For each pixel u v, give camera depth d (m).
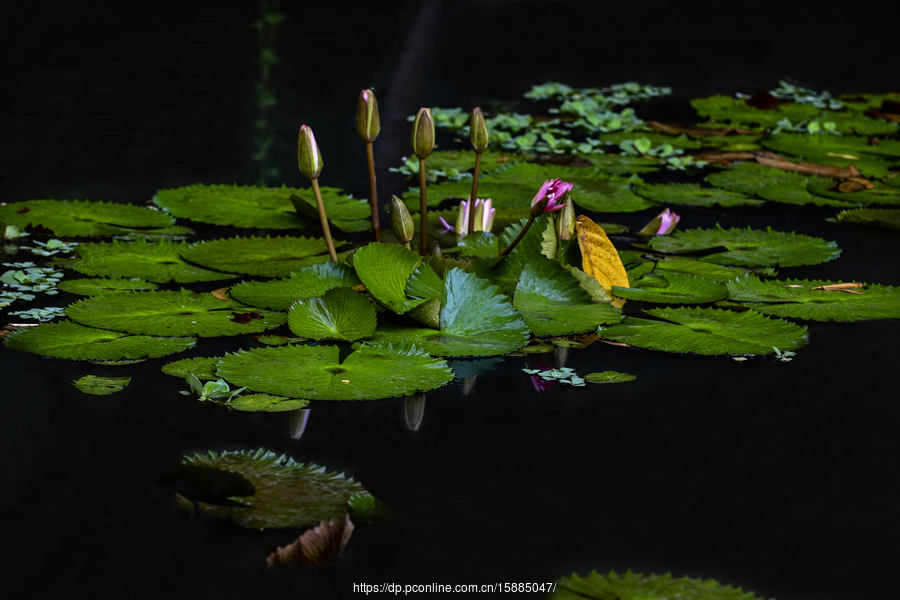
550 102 5.92
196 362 3.72
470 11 8.75
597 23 8.58
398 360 3.70
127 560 3.44
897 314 3.88
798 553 3.47
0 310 3.85
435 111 5.29
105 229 4.17
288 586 3.42
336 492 3.51
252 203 4.33
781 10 9.20
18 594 3.40
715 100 6.10
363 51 7.00
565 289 3.88
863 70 7.23
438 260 3.87
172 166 4.58
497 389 3.72
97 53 6.56
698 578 3.43
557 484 3.55
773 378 3.76
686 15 8.97
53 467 3.55
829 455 3.61
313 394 3.62
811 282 4.01
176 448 3.58
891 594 3.42
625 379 3.75
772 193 4.50
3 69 5.98
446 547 3.46
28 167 4.53
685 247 4.15
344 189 4.46
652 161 4.74
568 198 3.94
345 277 3.90
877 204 4.44
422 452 3.59
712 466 3.59
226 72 6.18
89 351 3.71
